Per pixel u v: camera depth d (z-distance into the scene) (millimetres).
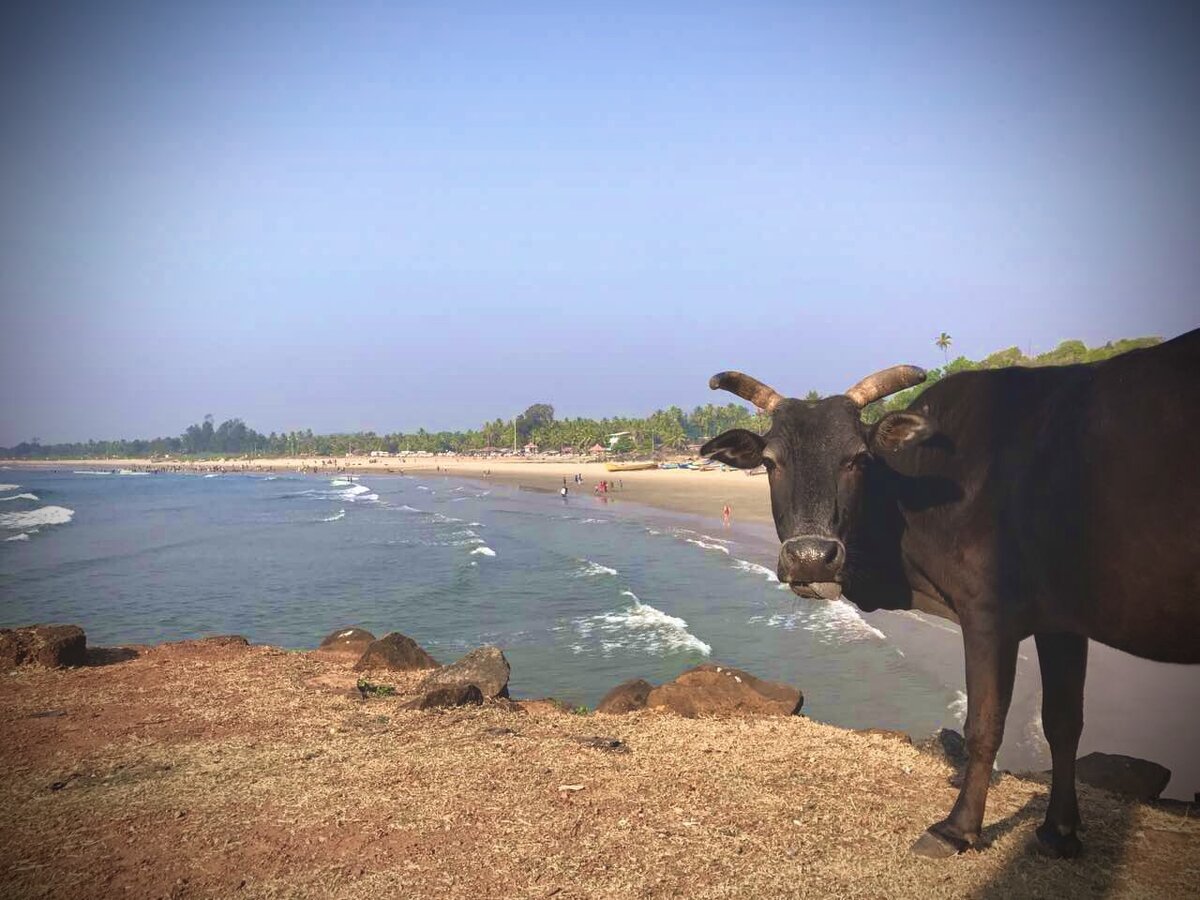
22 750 7457
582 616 27031
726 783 6543
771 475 5668
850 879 4996
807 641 22188
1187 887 4910
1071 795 5379
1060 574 4836
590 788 6398
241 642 12836
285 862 5285
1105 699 14375
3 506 91750
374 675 10719
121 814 6043
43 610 30031
